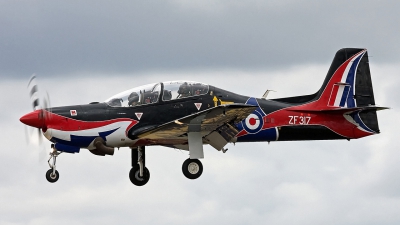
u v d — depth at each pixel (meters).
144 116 80.06
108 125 79.50
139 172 85.31
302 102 87.19
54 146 80.75
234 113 75.19
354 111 86.19
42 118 78.81
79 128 79.12
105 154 80.38
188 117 75.31
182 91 80.94
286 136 85.75
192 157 79.00
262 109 84.44
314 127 86.38
